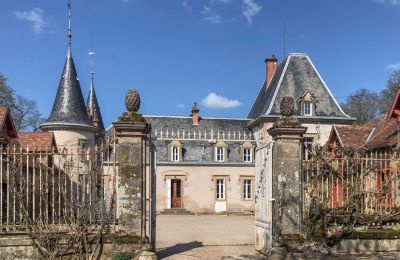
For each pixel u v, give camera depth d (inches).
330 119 1370.6
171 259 404.8
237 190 1414.9
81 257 367.6
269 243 407.5
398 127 589.6
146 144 396.8
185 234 687.7
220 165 1413.6
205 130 1531.7
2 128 623.8
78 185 385.1
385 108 1652.3
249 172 1424.7
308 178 430.3
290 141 408.5
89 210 379.9
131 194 381.4
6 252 362.6
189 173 1400.1
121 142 385.7
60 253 367.6
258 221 448.5
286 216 401.4
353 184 436.1
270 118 1369.3
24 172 433.7
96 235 372.2
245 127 1573.6
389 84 1638.8
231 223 957.2
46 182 385.7
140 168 384.2
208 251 448.5
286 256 390.9
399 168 443.8
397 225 432.1
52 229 370.3
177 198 1401.3
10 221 407.5
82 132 1182.3
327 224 413.7
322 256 396.8
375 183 443.5
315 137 1357.0
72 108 1181.1
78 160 407.2
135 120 385.4
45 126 1165.1
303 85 1441.9
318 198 422.3
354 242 409.4
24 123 1662.2
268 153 419.2
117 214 379.6
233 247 479.2
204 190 1398.9
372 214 428.8
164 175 1391.5
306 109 1396.4
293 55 1493.6
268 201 414.3
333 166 443.5
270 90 1493.6
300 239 398.6
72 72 1218.6
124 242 372.8
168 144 1424.7
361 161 437.7
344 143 730.8
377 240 412.5
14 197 378.6
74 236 368.8
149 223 390.6
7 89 1534.2
